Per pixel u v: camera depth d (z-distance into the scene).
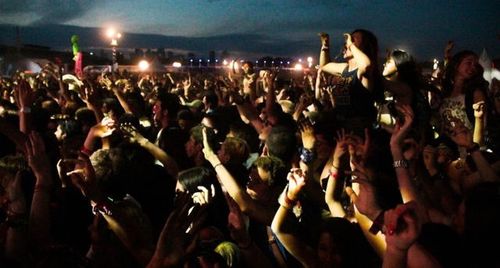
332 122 4.15
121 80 12.79
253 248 3.16
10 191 3.63
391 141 3.22
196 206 2.84
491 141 4.85
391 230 2.13
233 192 3.61
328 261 2.99
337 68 4.92
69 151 4.62
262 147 5.74
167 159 4.74
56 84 12.88
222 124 6.55
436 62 11.07
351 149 3.37
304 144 4.08
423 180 3.56
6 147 5.73
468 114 4.85
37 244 3.40
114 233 3.35
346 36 4.46
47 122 5.80
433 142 4.68
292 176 3.12
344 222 3.04
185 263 2.74
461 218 2.77
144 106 7.74
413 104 4.51
